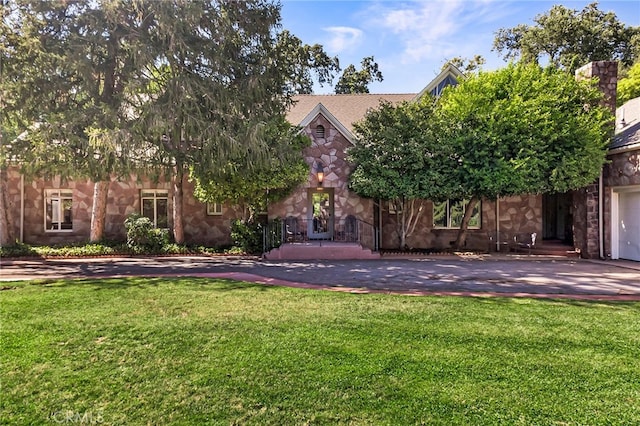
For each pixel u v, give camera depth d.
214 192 14.37
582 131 12.95
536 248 15.66
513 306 7.00
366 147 14.33
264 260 13.75
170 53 11.62
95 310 6.58
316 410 3.58
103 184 15.56
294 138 14.61
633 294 8.20
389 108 14.51
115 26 11.36
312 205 16.22
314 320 6.11
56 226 16.72
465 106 13.95
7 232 15.27
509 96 13.78
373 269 11.49
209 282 9.14
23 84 11.37
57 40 11.17
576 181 13.02
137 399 3.77
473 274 10.64
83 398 3.79
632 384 4.09
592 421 3.43
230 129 12.34
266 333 5.50
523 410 3.59
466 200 16.55
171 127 11.47
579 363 4.58
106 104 11.70
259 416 3.48
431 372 4.32
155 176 13.66
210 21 12.38
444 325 5.89
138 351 4.87
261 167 13.10
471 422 3.40
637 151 12.56
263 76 13.18
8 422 3.40
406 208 16.41
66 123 11.07
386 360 4.62
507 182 12.95
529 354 4.83
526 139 13.05
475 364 4.53
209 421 3.41
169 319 6.10
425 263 12.84
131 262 13.30
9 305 6.86
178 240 15.90
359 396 3.82
